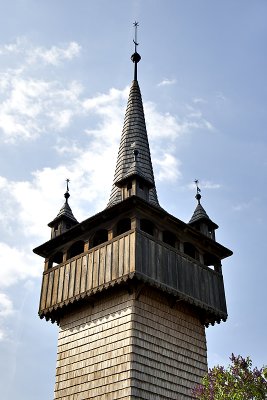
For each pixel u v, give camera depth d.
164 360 21.11
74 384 21.52
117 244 21.95
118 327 21.02
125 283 20.97
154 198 26.94
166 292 21.69
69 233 24.41
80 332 22.59
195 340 23.19
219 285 24.77
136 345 20.27
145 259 21.25
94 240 24.12
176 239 23.73
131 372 19.56
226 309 24.39
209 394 17.25
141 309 21.19
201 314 23.95
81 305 23.20
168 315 22.39
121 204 22.16
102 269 22.00
